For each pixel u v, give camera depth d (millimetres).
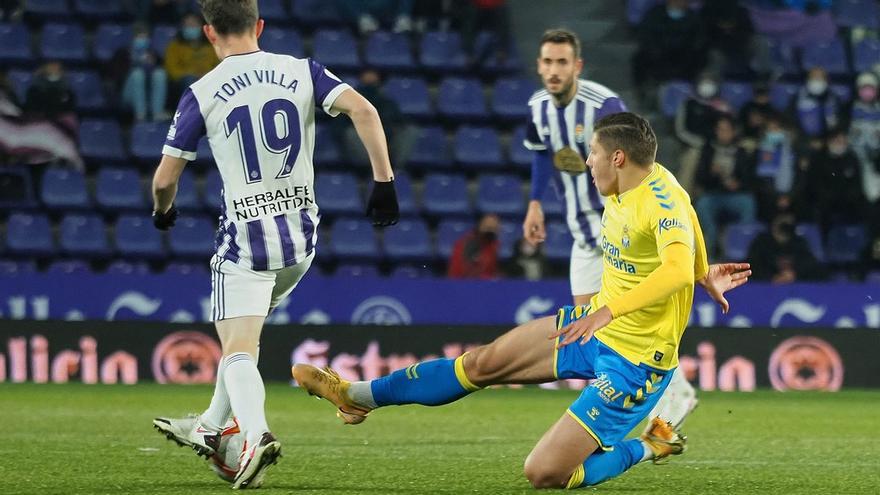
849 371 42844
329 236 51031
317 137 53344
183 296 41469
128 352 40656
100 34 55344
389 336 41500
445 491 16969
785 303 43250
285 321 41406
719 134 50938
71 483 17516
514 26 60656
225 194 16812
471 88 57250
